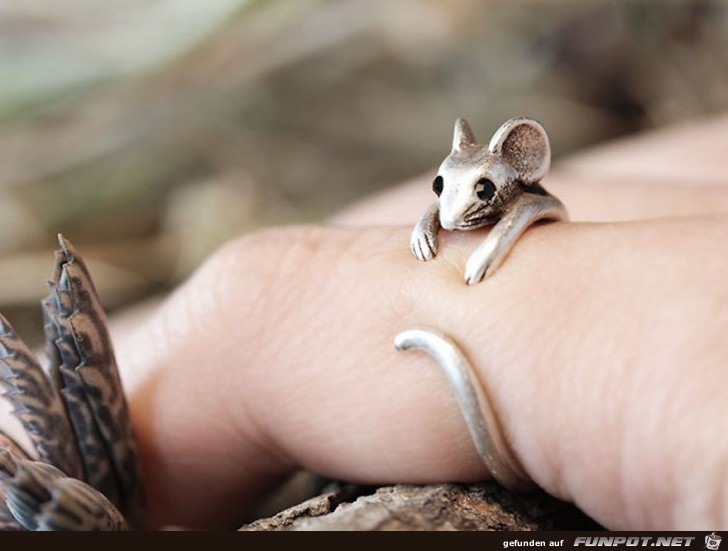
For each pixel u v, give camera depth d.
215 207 0.18
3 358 0.09
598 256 0.08
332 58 0.21
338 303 0.09
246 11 0.19
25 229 0.18
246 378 0.10
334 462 0.09
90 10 0.18
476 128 0.20
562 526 0.09
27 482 0.08
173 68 0.19
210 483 0.10
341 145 0.20
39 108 0.18
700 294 0.08
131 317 0.16
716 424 0.08
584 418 0.08
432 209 0.09
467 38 0.21
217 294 0.10
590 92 0.20
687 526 0.08
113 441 0.09
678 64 0.20
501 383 0.08
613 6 0.21
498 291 0.08
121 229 0.18
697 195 0.12
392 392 0.09
